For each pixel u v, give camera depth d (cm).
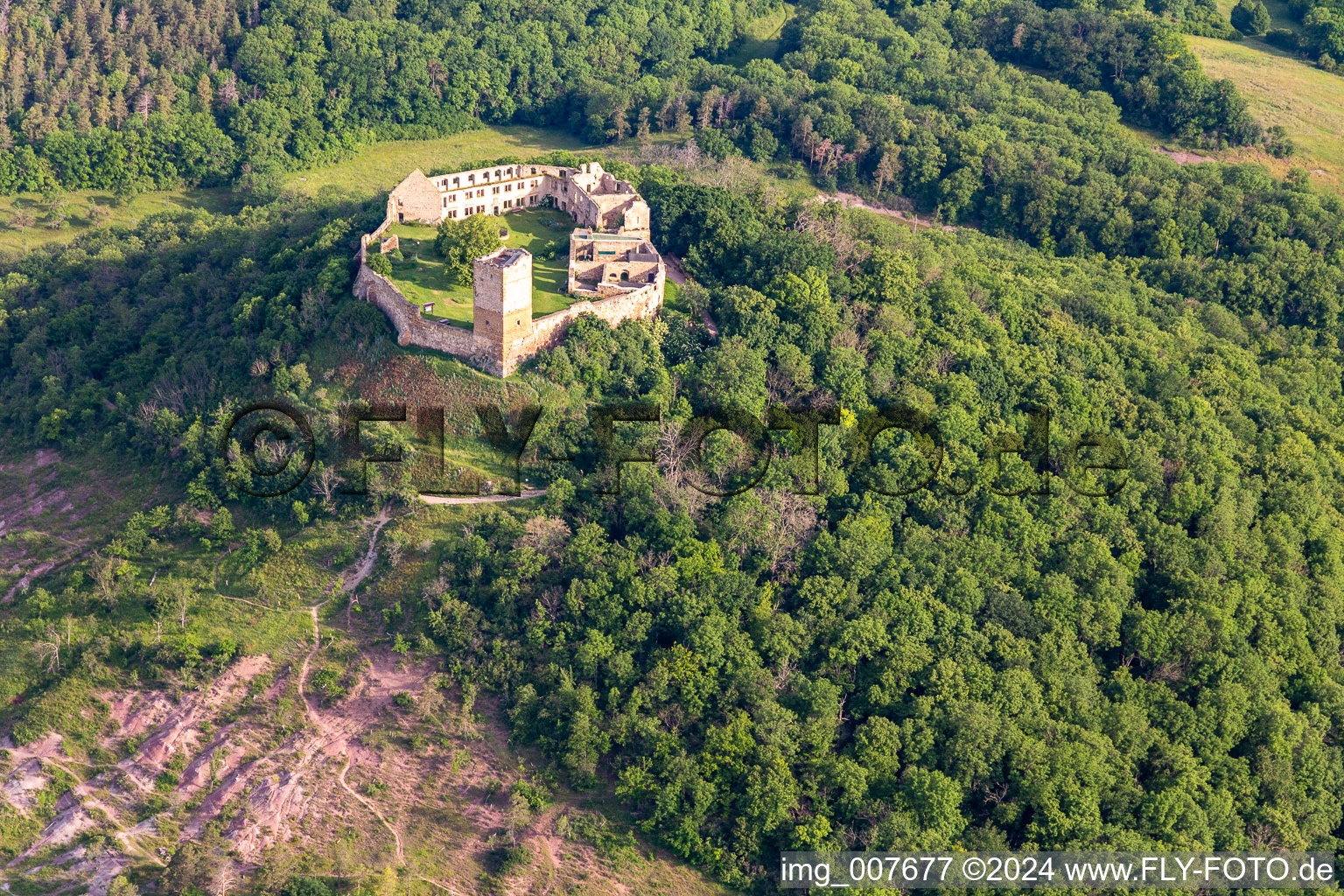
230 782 17188
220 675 18125
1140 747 18112
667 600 18388
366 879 16162
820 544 19512
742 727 17075
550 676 17612
